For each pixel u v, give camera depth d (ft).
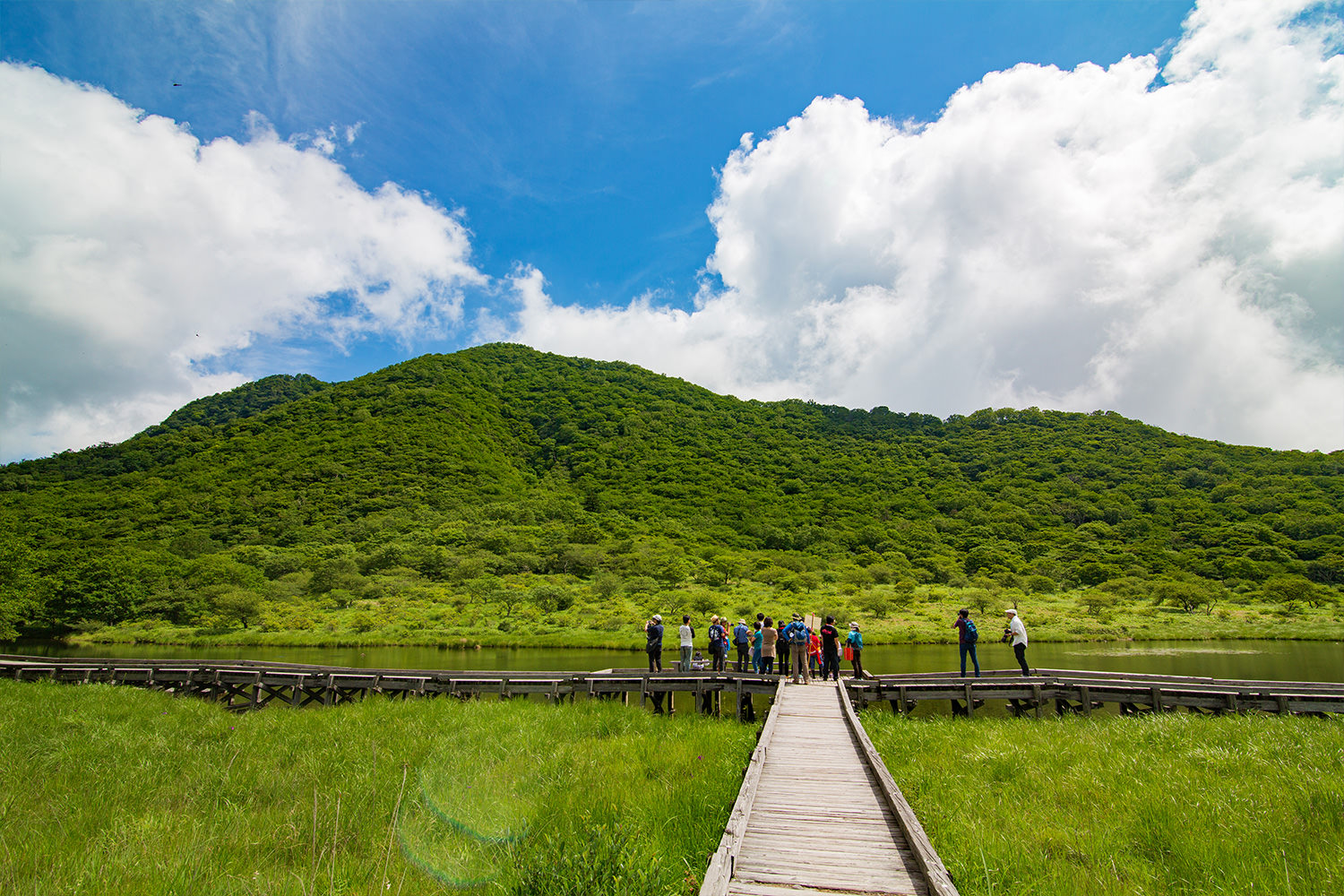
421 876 17.92
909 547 260.62
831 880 16.92
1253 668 92.89
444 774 28.22
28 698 49.29
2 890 16.17
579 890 15.07
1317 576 212.02
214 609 170.60
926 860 16.55
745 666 63.93
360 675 56.59
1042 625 156.66
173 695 57.41
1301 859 18.16
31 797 24.64
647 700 62.34
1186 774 26.55
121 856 17.95
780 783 25.91
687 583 201.36
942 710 61.21
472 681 54.08
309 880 17.10
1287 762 28.09
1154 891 17.17
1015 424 447.01
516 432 422.41
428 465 328.70
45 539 244.63
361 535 249.75
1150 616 167.32
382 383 435.94
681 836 20.58
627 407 455.22
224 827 21.38
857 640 54.24
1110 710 58.03
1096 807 23.61
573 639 137.59
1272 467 332.80
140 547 229.04
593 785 26.61
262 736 36.99
